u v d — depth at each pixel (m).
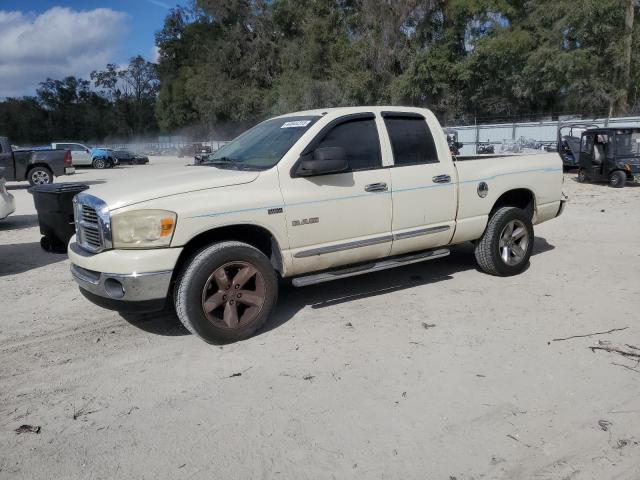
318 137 5.03
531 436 3.23
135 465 3.08
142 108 97.19
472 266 6.89
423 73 38.09
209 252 4.46
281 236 4.78
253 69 58.25
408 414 3.49
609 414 3.44
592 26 30.62
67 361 4.45
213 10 59.25
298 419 3.48
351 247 5.17
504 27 36.19
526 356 4.26
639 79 33.03
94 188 4.89
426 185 5.59
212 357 4.41
